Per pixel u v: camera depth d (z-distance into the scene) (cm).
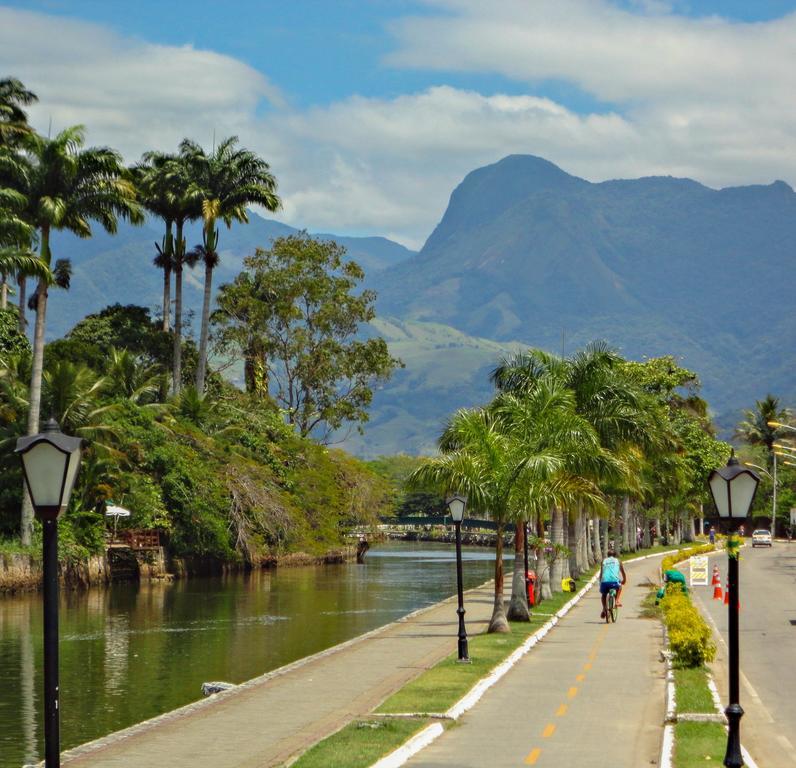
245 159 9694
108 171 6831
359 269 11725
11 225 6272
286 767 1791
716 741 2023
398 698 2498
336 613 5638
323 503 10238
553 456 4112
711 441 12656
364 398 11812
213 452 8631
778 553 11494
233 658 4028
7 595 6150
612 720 2311
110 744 2111
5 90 7456
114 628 4934
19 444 1434
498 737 2133
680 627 3144
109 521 7619
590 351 5934
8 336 7419
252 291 11575
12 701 3188
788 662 3303
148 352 9944
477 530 17662
